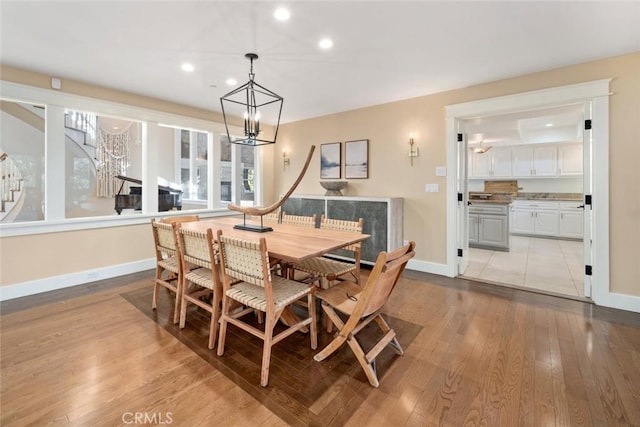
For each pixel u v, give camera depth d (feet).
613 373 5.77
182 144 24.67
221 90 11.74
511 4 6.30
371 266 13.24
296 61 9.09
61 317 8.14
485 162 22.80
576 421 4.60
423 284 11.10
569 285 10.94
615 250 8.92
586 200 9.53
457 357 6.37
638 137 8.50
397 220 12.80
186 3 6.24
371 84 11.11
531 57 8.81
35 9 6.42
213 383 5.50
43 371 5.77
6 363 6.01
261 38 7.72
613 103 8.79
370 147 14.14
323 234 8.16
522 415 4.73
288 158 17.66
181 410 4.83
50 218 10.33
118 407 4.88
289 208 15.75
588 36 7.61
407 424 4.58
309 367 6.04
